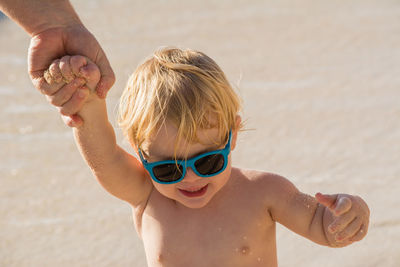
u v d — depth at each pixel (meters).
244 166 7.55
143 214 4.45
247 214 4.21
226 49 12.07
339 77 10.41
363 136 8.29
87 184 7.51
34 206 7.04
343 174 7.32
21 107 9.80
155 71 4.11
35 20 3.48
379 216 6.40
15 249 6.23
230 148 4.03
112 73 3.57
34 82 3.48
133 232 6.50
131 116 4.04
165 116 3.84
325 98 9.59
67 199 7.17
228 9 14.85
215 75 4.10
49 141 8.67
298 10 14.50
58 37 3.49
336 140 8.21
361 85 10.02
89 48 3.52
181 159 3.87
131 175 4.31
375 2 14.79
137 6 15.48
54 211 6.93
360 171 7.38
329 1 15.09
